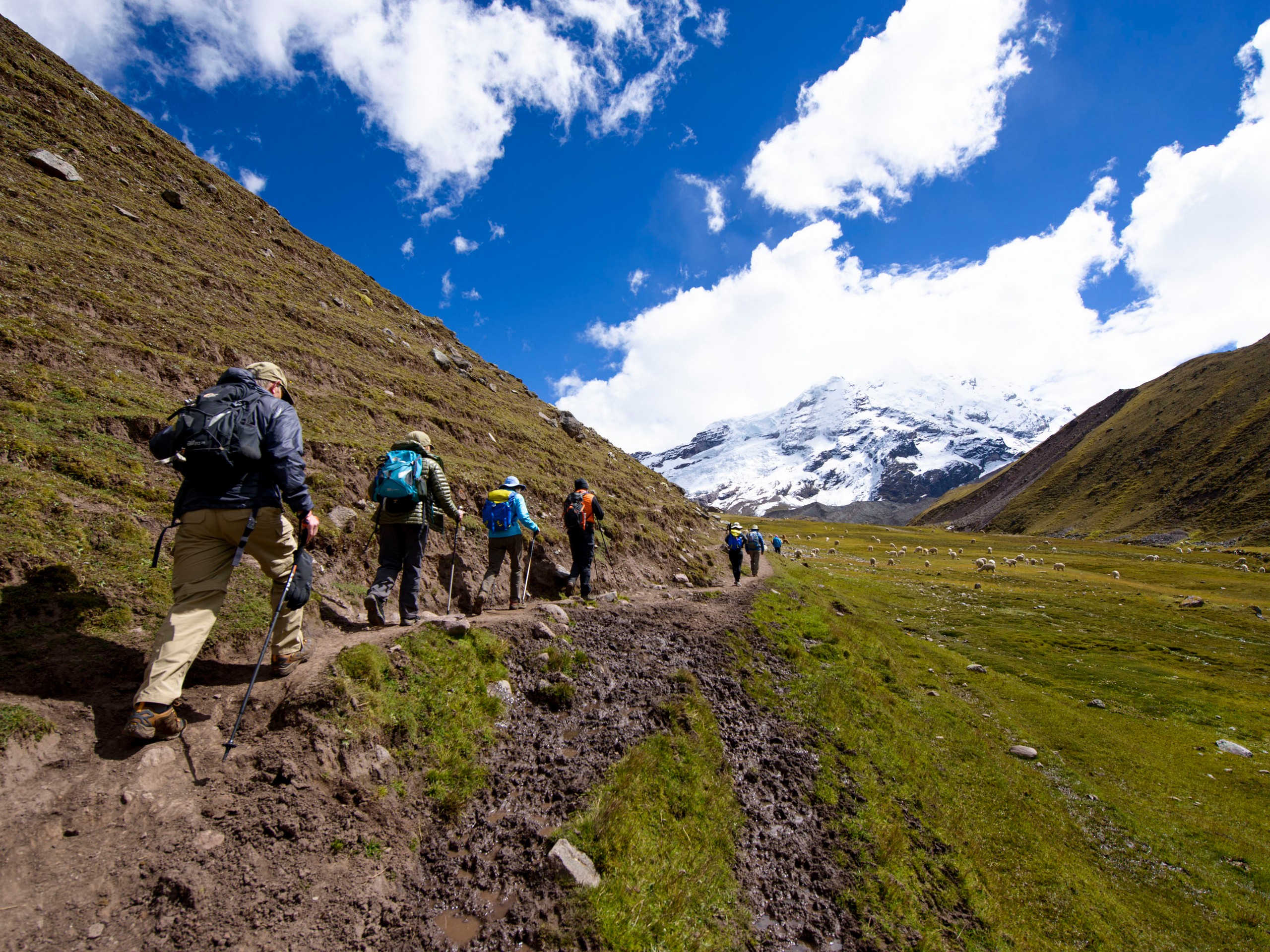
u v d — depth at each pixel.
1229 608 48.03
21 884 3.46
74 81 23.08
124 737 4.59
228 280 17.95
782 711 11.26
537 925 4.71
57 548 6.08
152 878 3.83
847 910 6.95
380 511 8.36
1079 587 59.34
